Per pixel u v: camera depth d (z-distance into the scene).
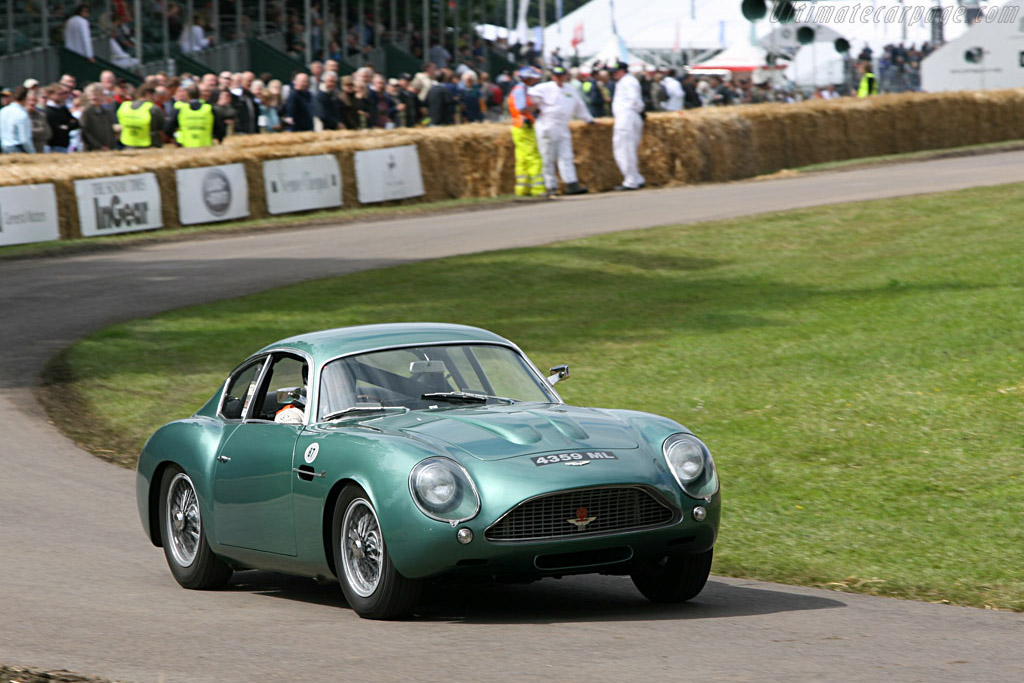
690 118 116.94
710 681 18.67
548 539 22.16
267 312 65.50
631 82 113.56
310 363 26.22
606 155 115.12
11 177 86.12
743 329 58.69
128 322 64.00
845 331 56.44
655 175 117.31
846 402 44.81
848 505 33.53
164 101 101.50
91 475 39.59
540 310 65.25
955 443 38.97
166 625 23.80
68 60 119.88
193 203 95.19
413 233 91.38
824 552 29.61
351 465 23.22
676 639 21.58
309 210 101.62
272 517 25.20
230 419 28.08
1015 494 33.59
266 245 87.69
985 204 89.12
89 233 89.50
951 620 23.17
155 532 29.25
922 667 19.48
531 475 22.27
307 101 110.31
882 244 78.25
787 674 19.06
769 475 36.94
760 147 124.06
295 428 25.44
